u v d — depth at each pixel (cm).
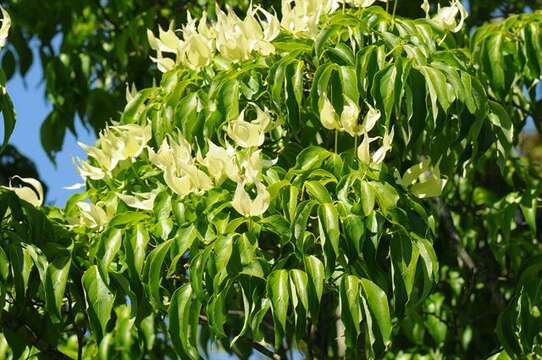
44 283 375
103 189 419
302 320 348
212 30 412
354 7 420
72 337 541
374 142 412
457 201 555
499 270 533
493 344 531
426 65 377
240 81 392
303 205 357
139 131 404
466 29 548
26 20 582
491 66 422
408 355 522
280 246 404
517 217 543
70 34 576
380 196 359
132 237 374
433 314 498
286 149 406
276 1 536
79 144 405
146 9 578
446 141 392
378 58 380
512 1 601
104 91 554
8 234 381
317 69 378
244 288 359
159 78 563
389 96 372
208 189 372
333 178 367
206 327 507
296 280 352
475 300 532
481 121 381
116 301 381
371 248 357
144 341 491
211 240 362
